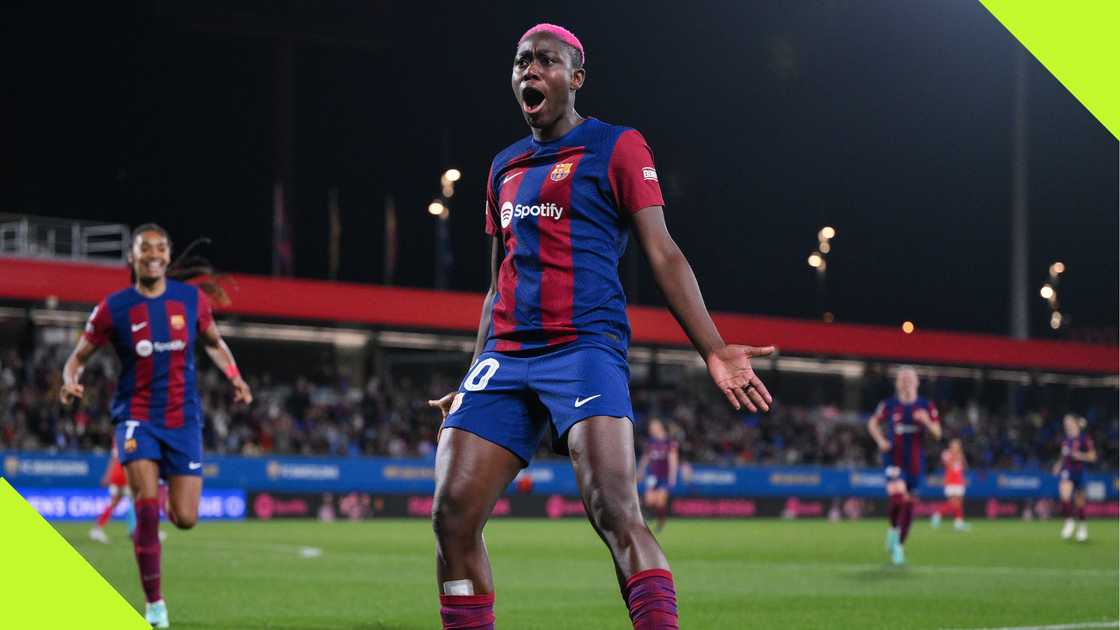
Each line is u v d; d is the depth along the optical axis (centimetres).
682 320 404
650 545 392
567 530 2558
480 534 428
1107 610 988
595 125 436
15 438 2989
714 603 1048
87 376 3209
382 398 3712
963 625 878
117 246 3441
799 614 957
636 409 4200
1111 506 4166
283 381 3934
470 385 432
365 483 3152
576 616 943
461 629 418
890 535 1556
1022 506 4038
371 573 1362
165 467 819
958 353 4388
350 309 3491
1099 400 5300
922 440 1550
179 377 821
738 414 4369
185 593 1095
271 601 1036
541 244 427
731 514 3631
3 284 3002
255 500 2988
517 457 427
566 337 422
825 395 4925
